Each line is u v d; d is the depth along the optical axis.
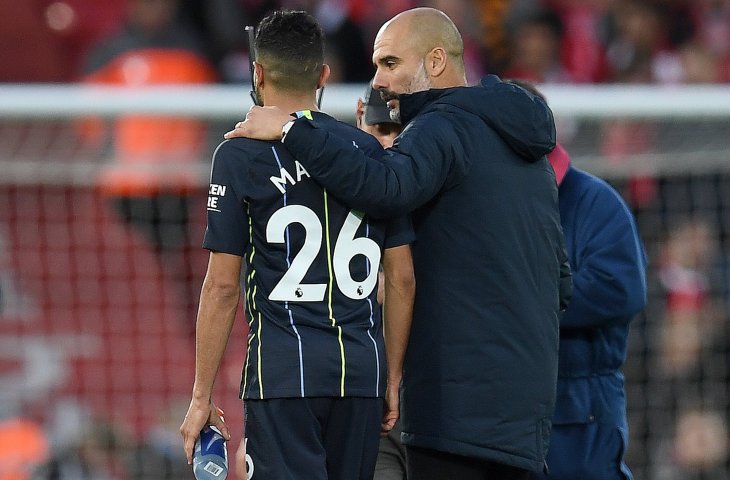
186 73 30.56
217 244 12.26
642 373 22.17
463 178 12.89
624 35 33.00
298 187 12.25
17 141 22.17
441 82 13.40
